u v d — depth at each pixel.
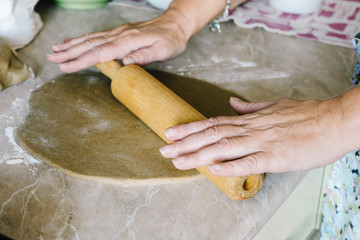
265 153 0.57
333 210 0.84
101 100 0.83
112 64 0.85
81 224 0.56
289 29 1.14
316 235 0.90
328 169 0.82
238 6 1.26
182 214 0.58
